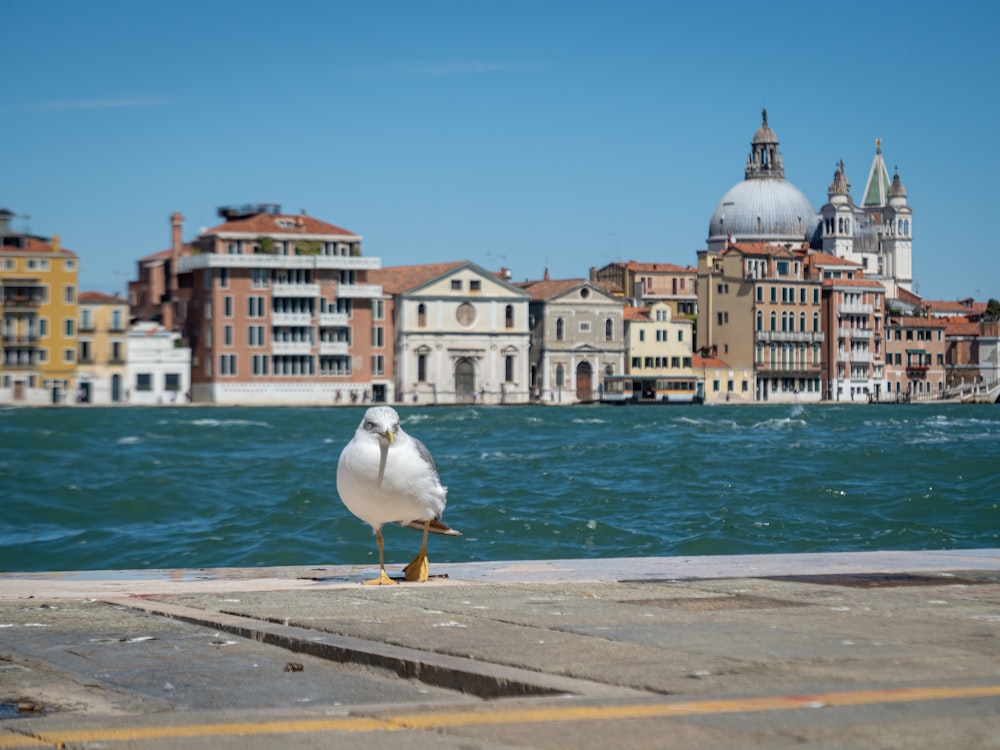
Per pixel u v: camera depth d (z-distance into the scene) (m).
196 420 116.88
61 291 159.25
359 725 7.09
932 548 28.75
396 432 13.78
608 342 182.75
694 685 7.65
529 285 186.50
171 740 6.86
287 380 163.62
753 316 193.00
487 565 15.37
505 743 6.60
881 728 6.58
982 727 6.57
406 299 169.12
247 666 8.90
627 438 82.06
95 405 158.00
